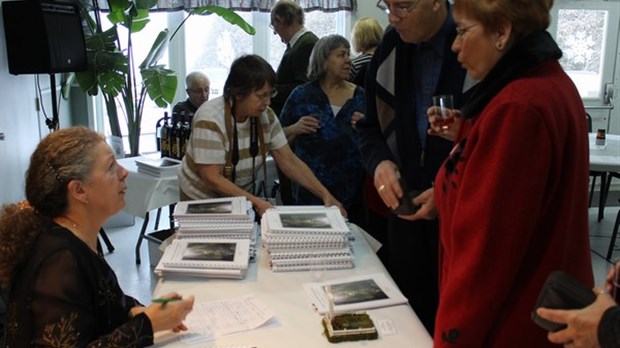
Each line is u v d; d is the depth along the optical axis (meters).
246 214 1.96
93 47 4.26
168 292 1.61
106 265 1.38
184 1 5.09
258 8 5.32
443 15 1.81
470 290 1.08
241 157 2.35
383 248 2.54
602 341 0.84
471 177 1.09
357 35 3.60
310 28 5.56
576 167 1.08
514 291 1.12
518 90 1.05
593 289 0.98
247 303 1.54
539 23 1.07
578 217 1.13
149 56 4.70
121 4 4.40
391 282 1.67
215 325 1.42
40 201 1.31
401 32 1.81
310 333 1.38
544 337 1.10
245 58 2.22
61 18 3.66
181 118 3.80
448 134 1.50
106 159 1.36
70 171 1.30
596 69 5.84
